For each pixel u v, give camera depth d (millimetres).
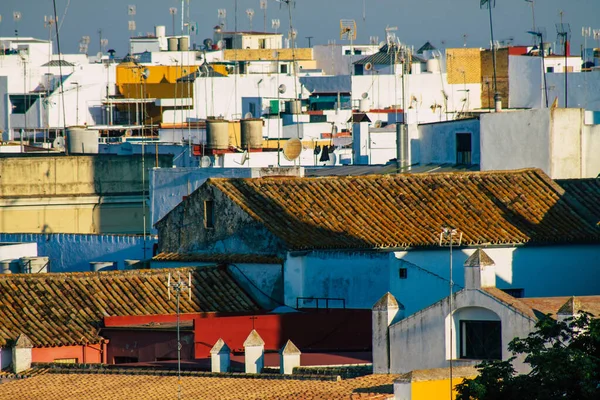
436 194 177625
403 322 133625
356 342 157625
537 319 127375
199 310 165750
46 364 151125
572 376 115000
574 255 172000
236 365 145250
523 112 198125
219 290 169375
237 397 130875
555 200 178250
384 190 178125
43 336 157875
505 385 117750
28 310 162125
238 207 174125
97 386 141500
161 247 183375
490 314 130625
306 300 166000
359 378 133000
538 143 196750
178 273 170750
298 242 167625
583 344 118750
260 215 172500
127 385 140500
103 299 165250
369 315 157750
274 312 162375
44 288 165625
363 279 163875
